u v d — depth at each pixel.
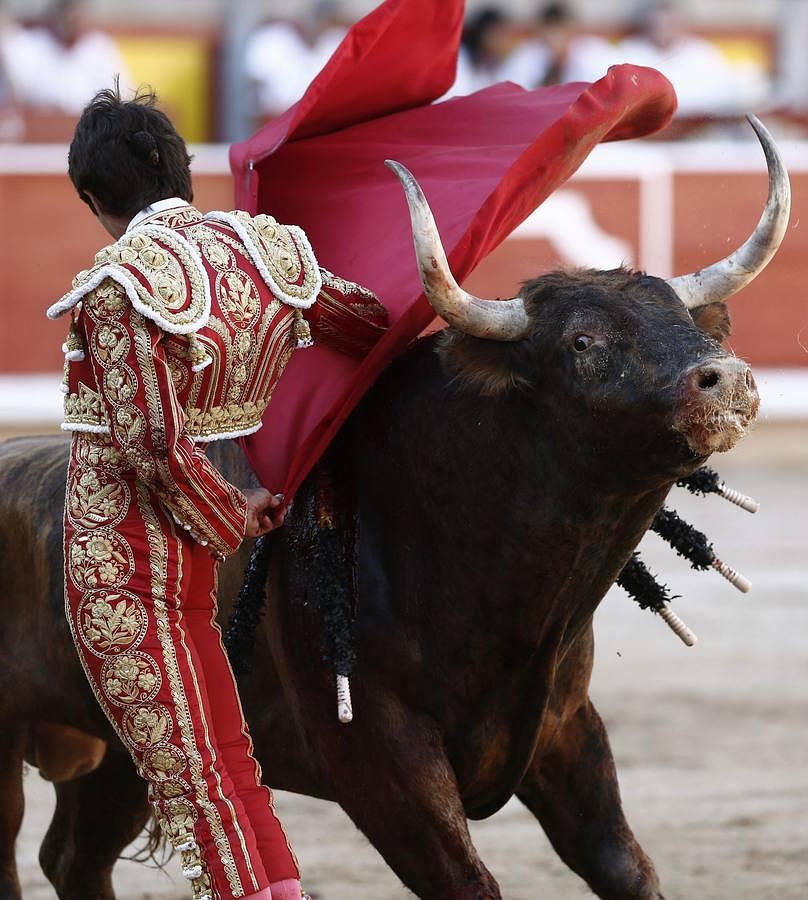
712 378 8.39
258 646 10.20
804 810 14.95
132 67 44.84
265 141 10.59
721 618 21.25
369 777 9.67
